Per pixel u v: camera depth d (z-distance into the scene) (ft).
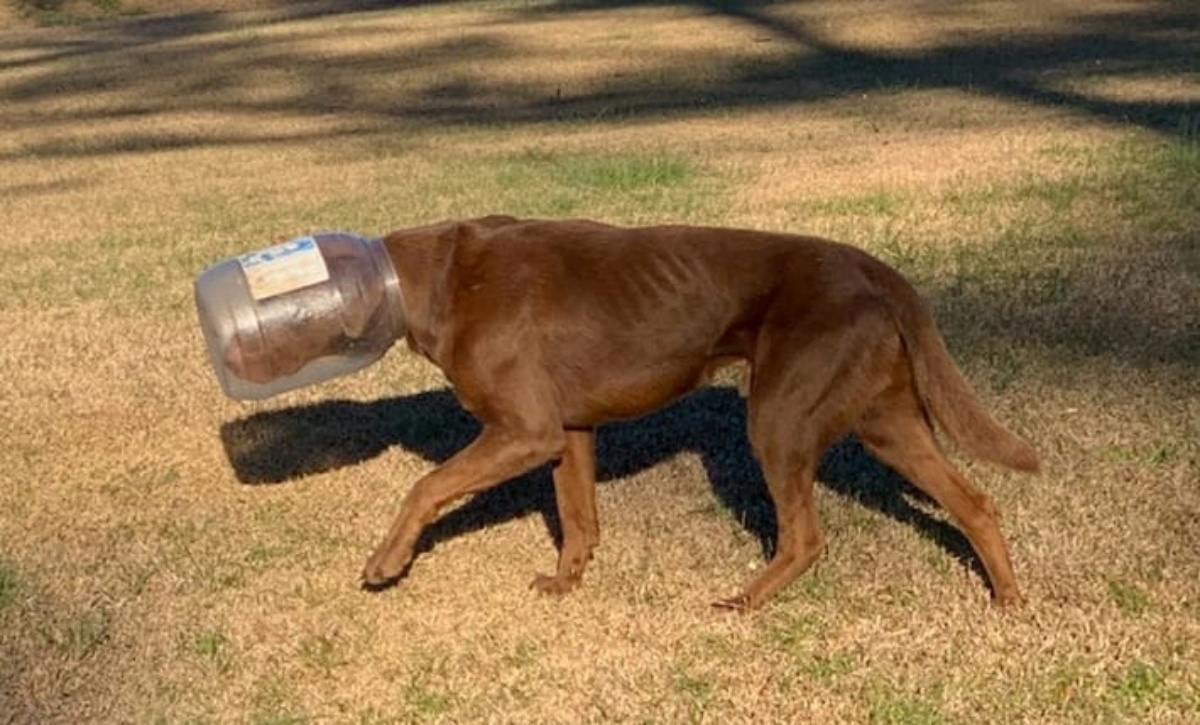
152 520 10.02
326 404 11.78
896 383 7.97
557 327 8.13
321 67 31.81
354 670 8.11
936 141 19.88
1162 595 8.14
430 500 8.23
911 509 9.30
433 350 8.38
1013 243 14.21
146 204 20.20
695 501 9.67
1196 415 10.28
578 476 8.67
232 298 8.35
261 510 10.05
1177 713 7.20
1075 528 8.88
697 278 8.13
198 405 11.95
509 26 34.45
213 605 8.84
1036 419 10.35
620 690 7.70
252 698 7.91
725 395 11.22
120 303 14.93
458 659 8.13
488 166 20.54
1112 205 15.38
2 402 12.25
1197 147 17.38
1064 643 7.76
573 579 8.73
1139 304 12.34
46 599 9.00
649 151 20.74
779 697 7.55
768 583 8.27
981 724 7.23
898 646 7.86
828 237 14.93
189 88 30.91
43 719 7.82
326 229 17.35
